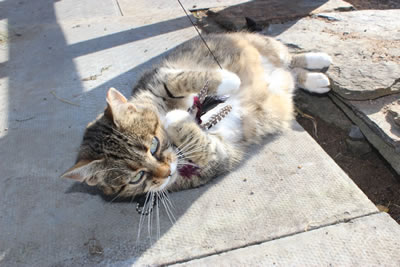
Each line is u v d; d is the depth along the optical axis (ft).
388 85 3.16
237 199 2.87
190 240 2.72
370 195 3.05
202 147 2.94
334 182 2.88
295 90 3.57
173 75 3.14
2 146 3.29
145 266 2.65
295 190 2.87
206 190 2.95
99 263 2.68
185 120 2.94
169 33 4.28
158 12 4.86
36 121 3.45
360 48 3.55
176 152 2.96
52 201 2.97
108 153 2.75
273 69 3.56
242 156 3.12
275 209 2.80
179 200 2.92
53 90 3.70
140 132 2.78
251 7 4.47
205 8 4.81
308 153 3.07
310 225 2.71
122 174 2.80
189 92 3.12
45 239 2.79
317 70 3.51
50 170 3.12
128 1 5.39
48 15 5.16
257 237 2.69
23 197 2.99
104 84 3.69
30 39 4.46
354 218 2.72
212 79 3.07
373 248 2.60
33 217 2.89
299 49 3.66
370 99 3.17
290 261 2.60
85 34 4.43
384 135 2.96
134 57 3.97
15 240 2.79
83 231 2.81
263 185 2.92
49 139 3.31
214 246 2.68
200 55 3.40
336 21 3.99
